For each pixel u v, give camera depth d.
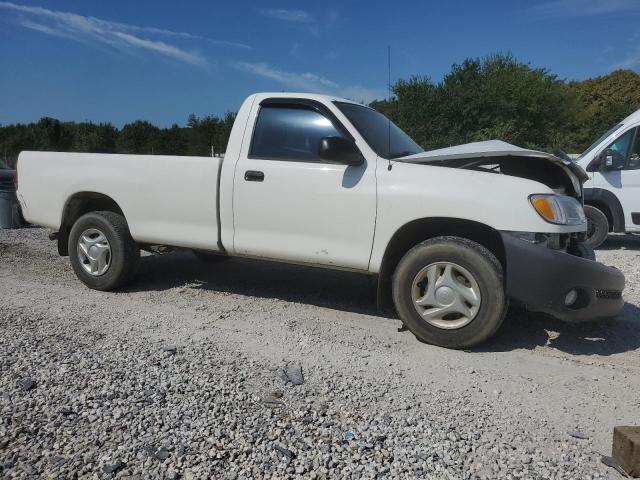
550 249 4.07
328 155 4.51
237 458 2.72
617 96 54.25
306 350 4.21
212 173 5.16
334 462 2.70
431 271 4.31
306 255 4.85
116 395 3.32
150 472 2.61
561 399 3.49
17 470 2.60
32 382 3.45
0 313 5.00
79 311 5.11
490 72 34.25
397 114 32.66
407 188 4.40
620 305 4.32
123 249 5.71
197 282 6.30
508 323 4.94
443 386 3.63
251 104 5.21
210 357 4.00
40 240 9.53
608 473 2.68
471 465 2.72
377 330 4.74
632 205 9.30
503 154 4.35
